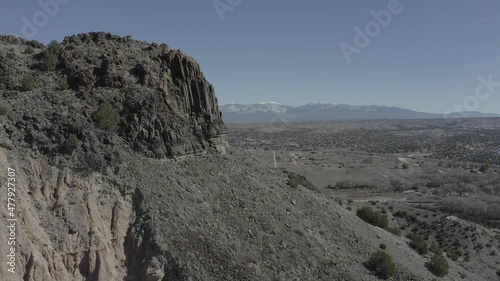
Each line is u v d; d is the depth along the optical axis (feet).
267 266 106.83
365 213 196.24
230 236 110.83
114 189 105.60
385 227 199.00
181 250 99.30
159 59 144.97
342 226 150.71
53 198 96.99
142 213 104.27
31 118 109.91
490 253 261.24
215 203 121.19
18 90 118.93
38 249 88.07
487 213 378.32
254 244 112.57
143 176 112.98
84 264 92.73
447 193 453.17
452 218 313.12
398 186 477.36
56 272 88.43
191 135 136.77
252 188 138.41
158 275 93.71
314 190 186.09
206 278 96.07
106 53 138.82
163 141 126.21
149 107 127.03
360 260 131.85
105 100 124.36
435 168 609.42
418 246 181.47
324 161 623.77
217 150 147.02
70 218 94.89
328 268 117.80
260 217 124.67
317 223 142.00
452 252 249.34
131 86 131.34
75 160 105.19
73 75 127.44
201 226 108.78
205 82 152.15
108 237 97.66
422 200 415.44
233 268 100.94
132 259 97.86
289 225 128.57
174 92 139.23
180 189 116.88
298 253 116.88
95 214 98.17
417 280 134.92
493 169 597.52
